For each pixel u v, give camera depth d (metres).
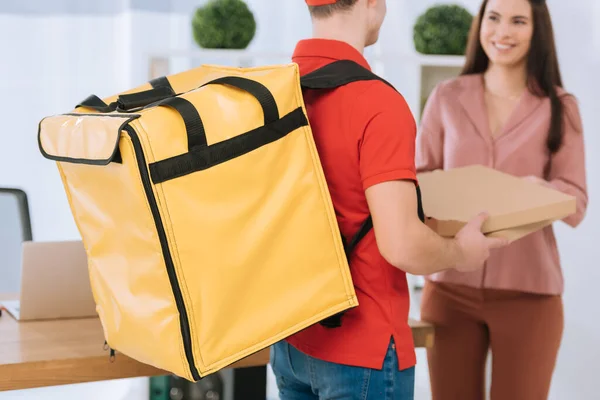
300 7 4.02
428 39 2.90
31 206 4.14
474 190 2.00
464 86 2.49
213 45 3.21
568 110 2.37
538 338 2.36
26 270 2.08
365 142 1.47
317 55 1.59
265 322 1.44
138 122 1.34
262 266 1.44
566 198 1.88
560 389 2.90
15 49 4.05
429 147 2.55
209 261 1.38
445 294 2.45
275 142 1.44
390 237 1.45
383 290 1.54
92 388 3.65
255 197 1.42
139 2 4.05
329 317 1.53
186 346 1.37
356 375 1.54
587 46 2.77
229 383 2.44
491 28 2.40
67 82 4.08
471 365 2.44
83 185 1.51
